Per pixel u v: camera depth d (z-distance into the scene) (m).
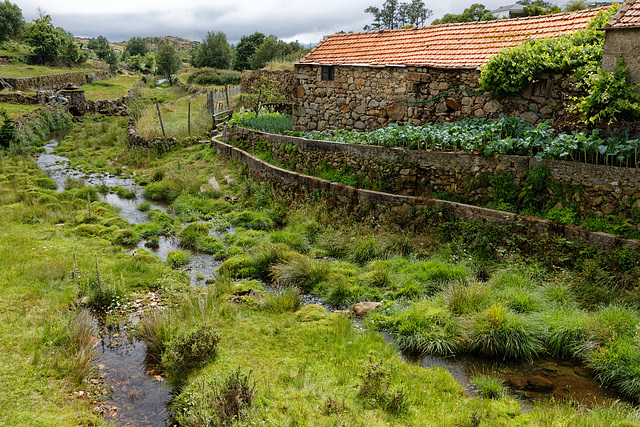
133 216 12.46
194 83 48.19
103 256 9.28
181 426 4.57
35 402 4.82
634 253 7.13
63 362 5.47
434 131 10.38
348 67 13.16
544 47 9.71
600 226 7.75
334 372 5.49
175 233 11.12
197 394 4.77
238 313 6.94
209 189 13.96
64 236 10.31
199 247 10.13
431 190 10.12
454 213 9.36
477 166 9.41
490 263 8.41
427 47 12.45
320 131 13.66
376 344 6.12
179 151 18.58
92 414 4.82
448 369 5.82
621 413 4.70
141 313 7.14
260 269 8.88
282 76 22.56
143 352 6.19
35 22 49.53
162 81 61.31
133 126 22.27
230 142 16.97
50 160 18.95
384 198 10.23
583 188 8.09
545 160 8.51
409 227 9.79
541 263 7.96
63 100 29.12
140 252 9.47
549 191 8.49
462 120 10.89
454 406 4.93
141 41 107.44
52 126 25.62
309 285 8.23
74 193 13.55
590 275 7.27
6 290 7.37
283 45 49.88
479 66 10.60
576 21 10.71
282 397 4.94
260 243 9.95
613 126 8.34
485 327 6.12
